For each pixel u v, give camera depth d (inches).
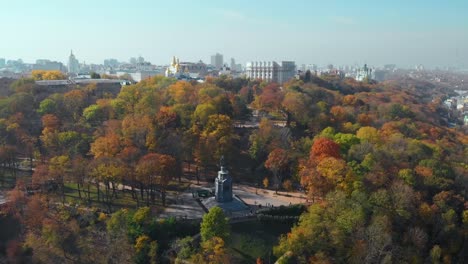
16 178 7381.9
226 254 5068.9
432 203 6432.1
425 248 5728.3
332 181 6392.7
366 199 6048.2
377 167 6894.7
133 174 6624.0
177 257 5285.4
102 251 5644.7
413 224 5940.0
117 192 7224.4
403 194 6038.4
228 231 5497.1
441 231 5876.0
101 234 5871.1
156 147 7834.6
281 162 7529.5
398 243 5600.4
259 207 6727.4
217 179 6742.1
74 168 6678.2
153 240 5629.9
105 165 6604.3
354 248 5216.5
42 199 6230.3
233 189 7662.4
